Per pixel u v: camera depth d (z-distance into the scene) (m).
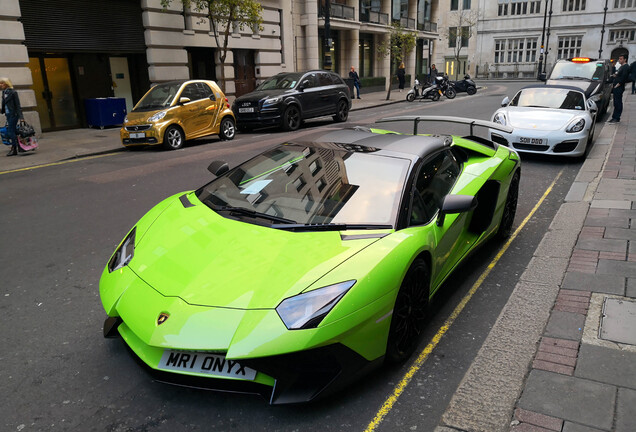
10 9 12.48
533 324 3.21
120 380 2.74
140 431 2.35
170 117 11.27
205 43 18.80
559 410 2.37
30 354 3.02
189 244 2.79
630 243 4.45
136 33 16.56
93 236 5.25
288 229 2.84
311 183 3.25
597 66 15.20
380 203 3.02
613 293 3.54
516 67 54.38
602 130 11.51
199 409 2.49
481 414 2.39
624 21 48.91
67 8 14.47
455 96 27.20
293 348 2.19
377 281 2.47
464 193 3.72
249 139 12.92
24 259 4.62
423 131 12.75
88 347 3.09
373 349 2.50
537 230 5.26
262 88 15.32
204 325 2.25
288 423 2.39
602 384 2.54
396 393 2.63
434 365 2.89
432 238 3.03
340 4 28.17
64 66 15.08
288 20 23.72
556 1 51.62
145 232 3.11
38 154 10.79
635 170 7.25
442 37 57.56
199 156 10.22
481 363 2.81
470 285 3.99
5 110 11.41
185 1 15.73
